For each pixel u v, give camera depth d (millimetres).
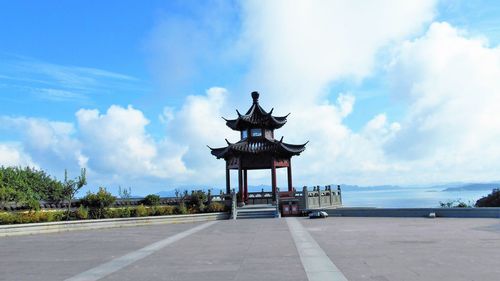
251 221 32625
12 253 17062
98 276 11969
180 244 19094
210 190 41969
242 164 41562
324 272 11523
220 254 15578
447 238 18328
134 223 30984
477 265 11961
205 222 33312
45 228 26109
